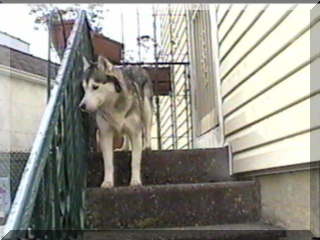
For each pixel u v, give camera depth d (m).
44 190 1.02
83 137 1.96
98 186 2.10
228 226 1.71
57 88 1.34
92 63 1.98
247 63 1.94
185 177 2.15
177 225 1.75
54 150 1.15
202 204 1.78
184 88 3.93
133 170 2.03
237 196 1.82
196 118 3.34
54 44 2.67
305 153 1.37
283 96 1.55
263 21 1.72
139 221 1.75
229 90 2.25
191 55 3.53
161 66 4.04
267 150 1.71
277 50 1.59
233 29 2.14
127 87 2.03
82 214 1.69
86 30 2.29
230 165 2.16
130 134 2.05
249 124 1.93
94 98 1.88
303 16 1.37
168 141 4.98
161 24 5.39
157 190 1.77
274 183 1.71
